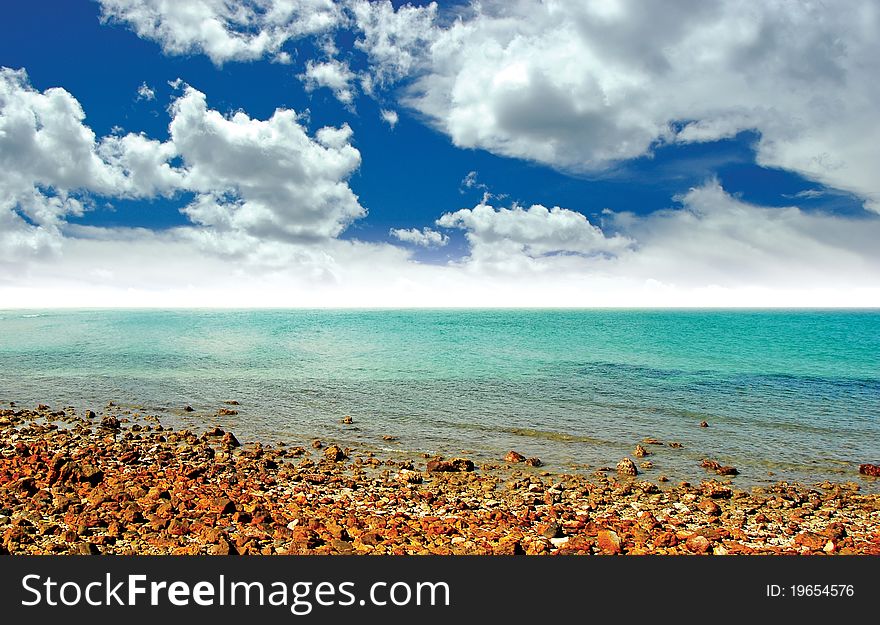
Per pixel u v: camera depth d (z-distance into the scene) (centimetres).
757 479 1783
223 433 2253
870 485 1731
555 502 1488
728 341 7294
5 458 1753
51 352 5528
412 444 2177
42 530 1122
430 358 5200
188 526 1153
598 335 8106
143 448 1992
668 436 2341
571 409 2883
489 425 2511
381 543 1127
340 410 2816
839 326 10438
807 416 2753
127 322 10600
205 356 5259
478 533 1197
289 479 1659
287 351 5772
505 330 9362
